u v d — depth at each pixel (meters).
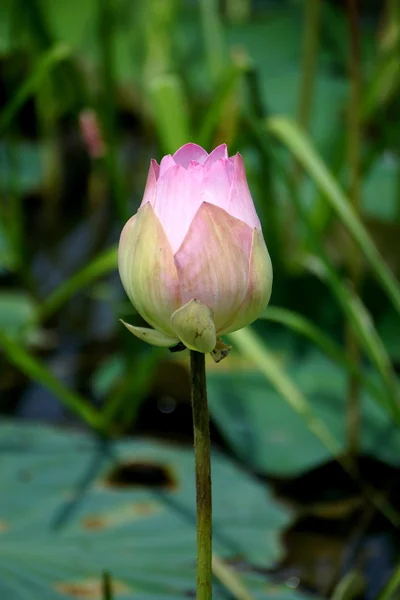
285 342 2.07
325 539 1.49
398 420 1.53
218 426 1.75
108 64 1.97
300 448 1.69
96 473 1.57
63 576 1.36
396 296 1.46
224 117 2.17
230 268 1.09
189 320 1.08
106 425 1.70
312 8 2.14
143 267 1.09
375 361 1.51
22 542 1.41
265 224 1.92
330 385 1.92
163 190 1.10
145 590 1.35
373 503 1.60
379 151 1.94
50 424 1.94
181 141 1.78
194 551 1.40
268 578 1.38
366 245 1.48
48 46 2.01
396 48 1.94
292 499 1.62
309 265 1.94
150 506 1.47
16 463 1.59
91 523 1.44
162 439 1.88
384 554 1.46
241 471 1.60
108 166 1.86
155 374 1.98
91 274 1.71
